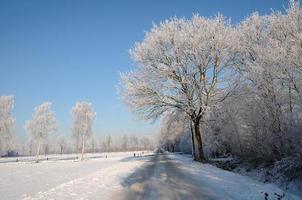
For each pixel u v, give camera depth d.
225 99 24.52
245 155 24.75
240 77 24.02
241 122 25.17
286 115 18.00
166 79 24.94
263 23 23.83
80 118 57.56
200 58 23.89
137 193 10.89
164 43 25.39
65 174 21.92
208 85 24.34
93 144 149.50
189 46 24.12
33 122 53.88
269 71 18.50
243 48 24.11
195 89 24.14
